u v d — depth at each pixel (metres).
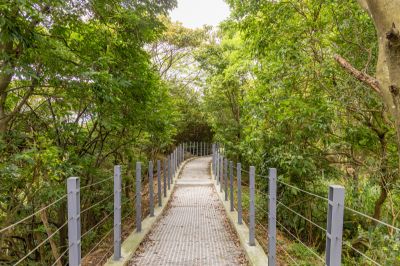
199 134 27.53
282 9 5.76
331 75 5.52
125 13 6.32
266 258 4.46
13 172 5.00
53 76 5.35
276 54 5.91
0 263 5.91
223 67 13.55
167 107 10.45
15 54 5.02
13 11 4.18
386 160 5.80
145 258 4.75
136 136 9.37
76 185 3.05
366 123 5.72
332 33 5.73
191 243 5.49
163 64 19.92
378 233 4.46
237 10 6.25
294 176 6.82
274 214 3.92
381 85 2.19
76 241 3.03
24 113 6.19
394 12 1.87
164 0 7.24
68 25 5.86
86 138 7.16
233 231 6.23
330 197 2.42
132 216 8.03
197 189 11.57
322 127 5.52
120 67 6.78
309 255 5.28
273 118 6.61
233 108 13.92
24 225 6.73
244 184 12.94
